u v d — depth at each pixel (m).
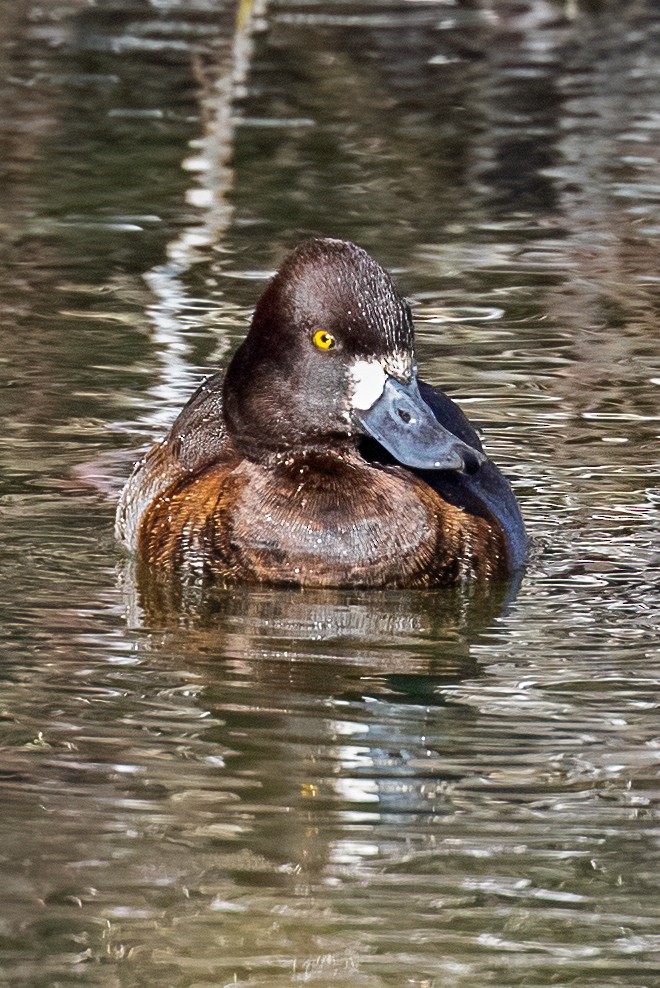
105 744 8.30
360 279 10.20
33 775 7.95
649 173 20.52
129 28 26.77
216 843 7.33
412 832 7.46
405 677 9.20
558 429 13.41
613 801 7.77
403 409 10.18
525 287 16.75
